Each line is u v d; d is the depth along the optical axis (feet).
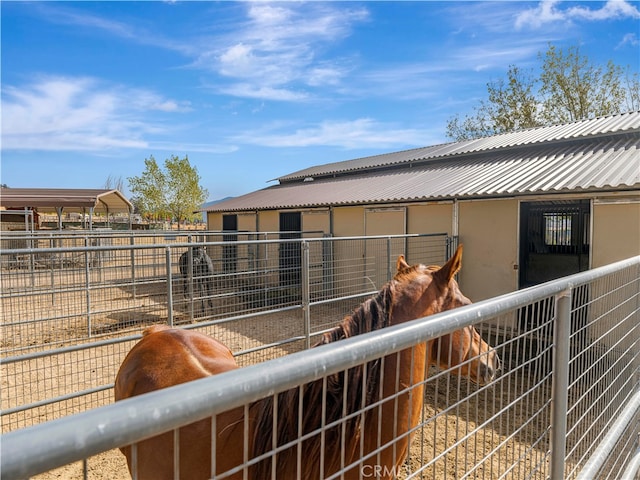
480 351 5.86
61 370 18.08
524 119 80.23
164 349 7.53
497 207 25.17
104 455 11.72
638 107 73.00
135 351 7.97
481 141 44.83
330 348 2.88
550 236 31.30
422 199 27.89
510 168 30.22
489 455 5.06
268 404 4.46
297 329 23.91
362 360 3.03
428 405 14.46
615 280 8.53
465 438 4.51
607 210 20.76
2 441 1.66
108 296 29.14
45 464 1.72
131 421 1.97
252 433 4.54
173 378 6.64
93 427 1.86
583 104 74.13
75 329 23.59
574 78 74.74
